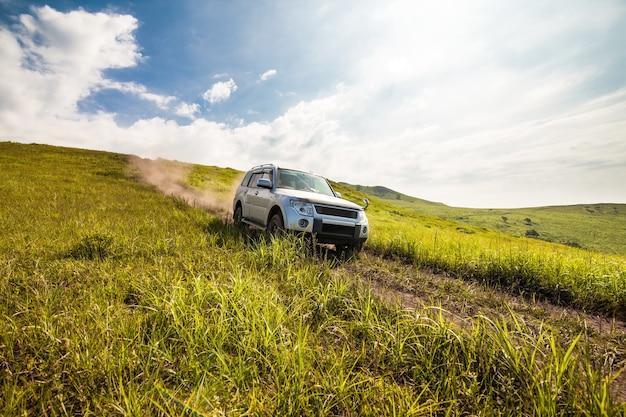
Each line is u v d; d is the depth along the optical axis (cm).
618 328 384
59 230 586
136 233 594
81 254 448
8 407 157
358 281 414
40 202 972
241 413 169
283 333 243
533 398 186
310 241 596
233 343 234
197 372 195
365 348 258
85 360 195
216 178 3447
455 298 439
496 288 532
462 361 233
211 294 303
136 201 1248
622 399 212
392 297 411
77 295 310
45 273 356
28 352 213
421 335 253
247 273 393
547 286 527
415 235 1106
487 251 691
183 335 234
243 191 905
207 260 470
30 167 2214
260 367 216
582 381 195
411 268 619
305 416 174
